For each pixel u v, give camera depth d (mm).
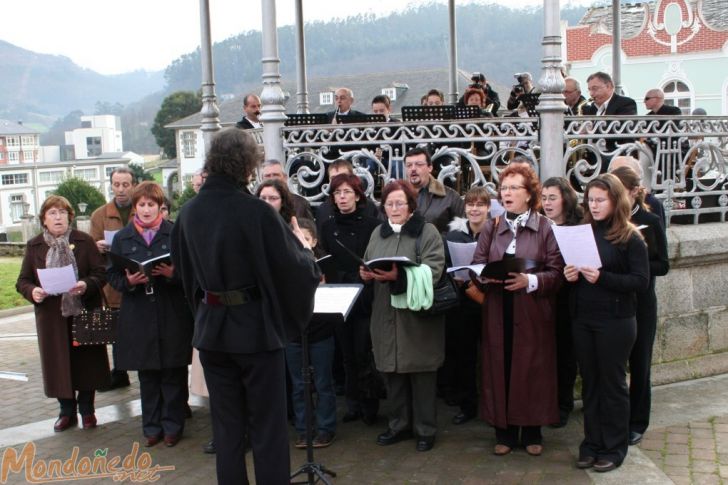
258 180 6164
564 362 5266
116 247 5375
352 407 5629
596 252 4344
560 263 4699
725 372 6367
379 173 6871
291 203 5066
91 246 5793
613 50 9883
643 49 28516
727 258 6328
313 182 6273
